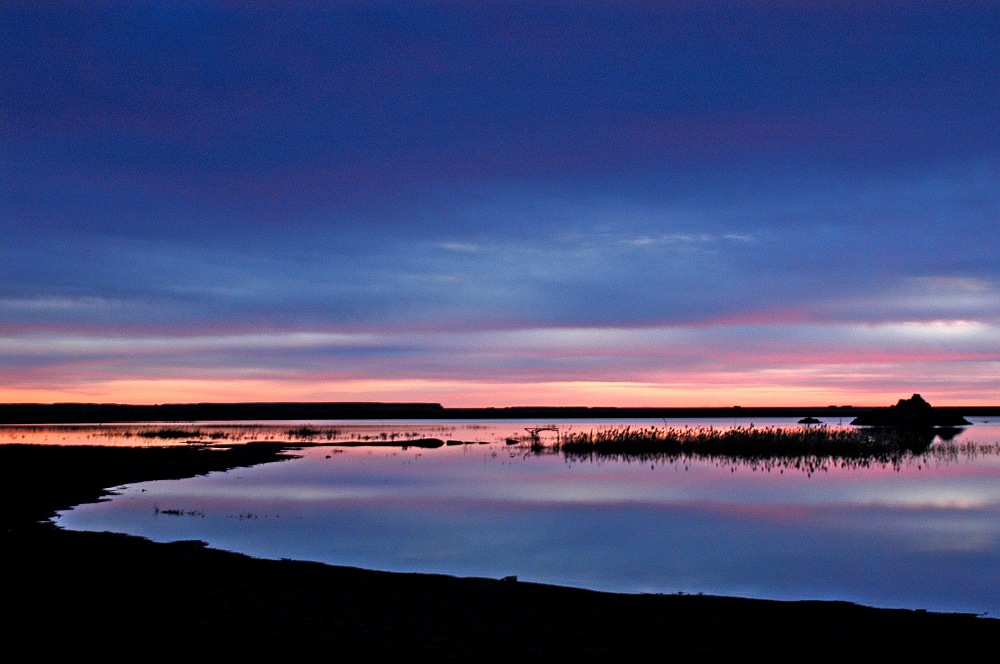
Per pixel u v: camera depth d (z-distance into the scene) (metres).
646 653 11.84
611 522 26.66
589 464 47.91
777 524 26.34
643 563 20.27
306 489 34.88
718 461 49.31
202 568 17.08
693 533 24.64
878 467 45.47
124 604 13.76
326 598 14.67
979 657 11.70
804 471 43.47
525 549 21.97
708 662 11.45
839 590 17.52
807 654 11.84
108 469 41.16
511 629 12.96
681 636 12.70
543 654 11.72
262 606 13.95
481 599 14.94
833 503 31.31
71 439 71.94
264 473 41.97
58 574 15.99
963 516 28.16
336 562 19.83
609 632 12.88
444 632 12.72
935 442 66.19
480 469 44.97
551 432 87.75
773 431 65.75
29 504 28.33
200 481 37.56
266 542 22.30
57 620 12.71
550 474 41.94
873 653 11.88
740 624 13.44
